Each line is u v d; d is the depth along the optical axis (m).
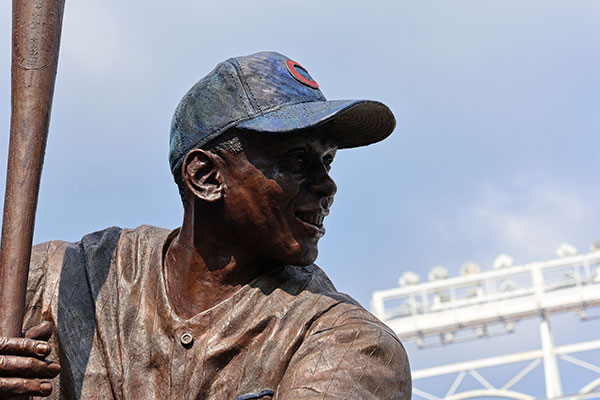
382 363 5.07
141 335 5.25
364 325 5.15
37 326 5.14
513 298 25.08
